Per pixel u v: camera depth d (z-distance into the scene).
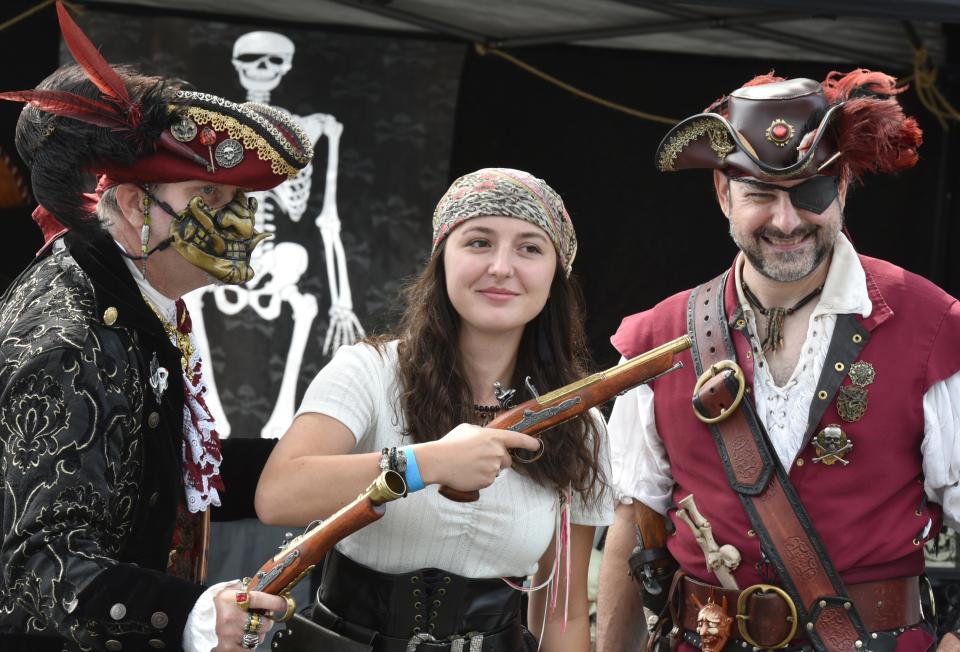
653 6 10.19
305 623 4.75
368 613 4.73
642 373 4.55
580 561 5.22
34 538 3.70
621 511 6.13
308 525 4.39
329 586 4.86
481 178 4.75
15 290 4.19
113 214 4.25
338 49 11.03
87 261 4.10
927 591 5.57
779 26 10.50
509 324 4.72
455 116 11.19
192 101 4.15
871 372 5.35
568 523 5.00
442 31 10.98
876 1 8.05
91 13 10.59
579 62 11.41
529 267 4.71
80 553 3.73
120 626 3.73
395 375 4.85
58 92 4.02
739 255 5.79
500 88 11.42
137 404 4.06
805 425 5.39
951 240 11.38
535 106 11.45
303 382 11.05
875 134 5.21
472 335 4.94
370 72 11.08
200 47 10.80
